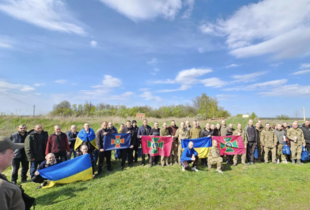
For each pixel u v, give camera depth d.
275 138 9.58
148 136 9.27
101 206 5.27
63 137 8.13
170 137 9.36
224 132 10.55
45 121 19.25
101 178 7.48
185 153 8.43
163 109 44.25
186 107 46.56
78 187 6.58
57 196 5.92
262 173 7.97
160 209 5.13
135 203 5.41
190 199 5.66
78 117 21.67
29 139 7.13
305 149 9.52
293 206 5.34
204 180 7.18
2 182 1.79
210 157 8.70
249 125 9.88
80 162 7.37
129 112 41.88
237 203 5.47
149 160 9.88
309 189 6.40
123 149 8.83
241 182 6.96
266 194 6.01
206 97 38.78
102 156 8.17
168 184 6.79
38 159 7.30
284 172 8.07
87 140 8.30
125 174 7.89
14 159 7.10
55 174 6.74
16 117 19.16
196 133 10.09
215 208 5.20
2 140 1.97
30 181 7.33
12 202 1.84
